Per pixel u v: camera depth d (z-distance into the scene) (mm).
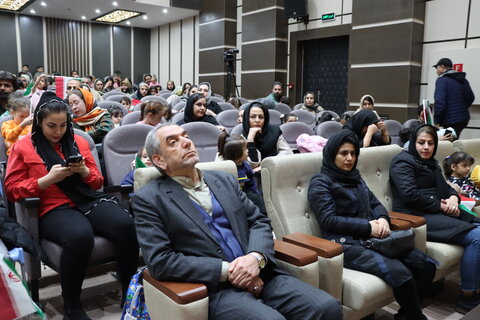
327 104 8383
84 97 3355
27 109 2729
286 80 8961
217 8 10250
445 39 6355
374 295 1791
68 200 2156
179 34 12617
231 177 1826
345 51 7953
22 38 12500
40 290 2383
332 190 2115
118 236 2037
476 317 1520
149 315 1504
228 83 8969
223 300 1450
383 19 6848
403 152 2621
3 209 1887
